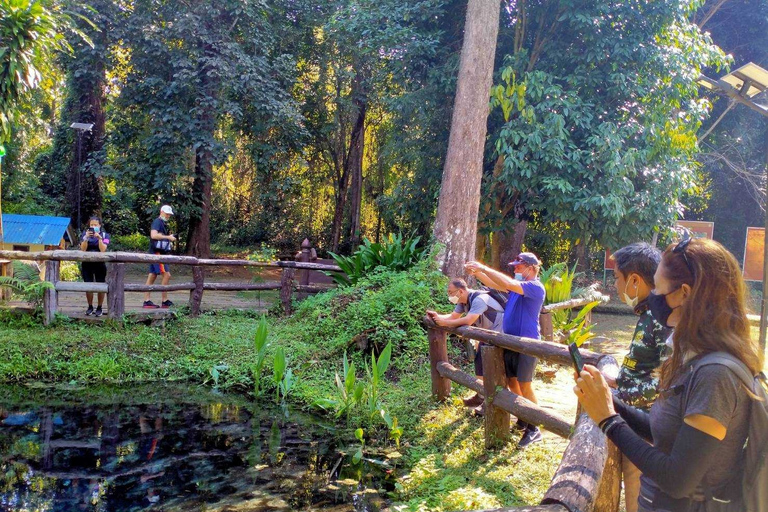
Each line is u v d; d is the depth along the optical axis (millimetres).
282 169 17922
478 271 4902
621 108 11086
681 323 1528
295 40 19422
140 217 21938
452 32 12273
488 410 4922
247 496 4082
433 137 12672
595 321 12656
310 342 8375
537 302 4984
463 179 9430
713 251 1529
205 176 17688
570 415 5617
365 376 7293
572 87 10867
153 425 5656
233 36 16641
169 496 4043
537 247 18062
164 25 15930
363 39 12258
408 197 12867
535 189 11102
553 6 11102
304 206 25828
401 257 9508
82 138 18266
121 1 15188
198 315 9602
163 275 9570
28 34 7297
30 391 6699
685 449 1391
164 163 15531
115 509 3818
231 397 6754
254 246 24781
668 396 1560
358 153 22891
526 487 4133
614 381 2996
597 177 10648
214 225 24828
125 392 6836
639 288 2668
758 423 1394
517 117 11078
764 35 16953
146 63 15172
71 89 17531
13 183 17969
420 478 4383
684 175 11031
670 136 11016
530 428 5004
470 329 5273
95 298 10945
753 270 12602
